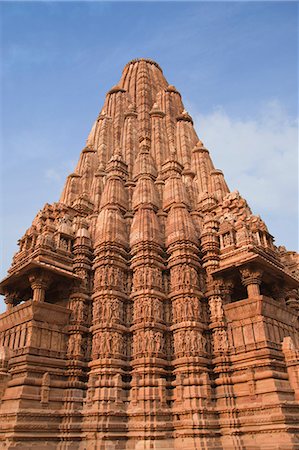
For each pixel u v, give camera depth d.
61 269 22.11
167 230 25.09
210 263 22.89
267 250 22.89
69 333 20.95
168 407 18.62
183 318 20.94
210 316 21.55
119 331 20.86
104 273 22.58
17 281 22.98
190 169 33.06
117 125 36.28
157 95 40.66
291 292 25.75
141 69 42.47
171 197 26.77
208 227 24.78
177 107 40.16
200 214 27.19
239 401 18.31
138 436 17.19
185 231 24.14
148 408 18.00
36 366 18.83
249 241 22.34
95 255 24.23
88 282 23.33
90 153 33.91
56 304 22.50
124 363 20.08
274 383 17.50
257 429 16.89
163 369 19.78
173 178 27.92
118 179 28.34
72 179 32.25
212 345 20.64
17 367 18.97
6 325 21.50
